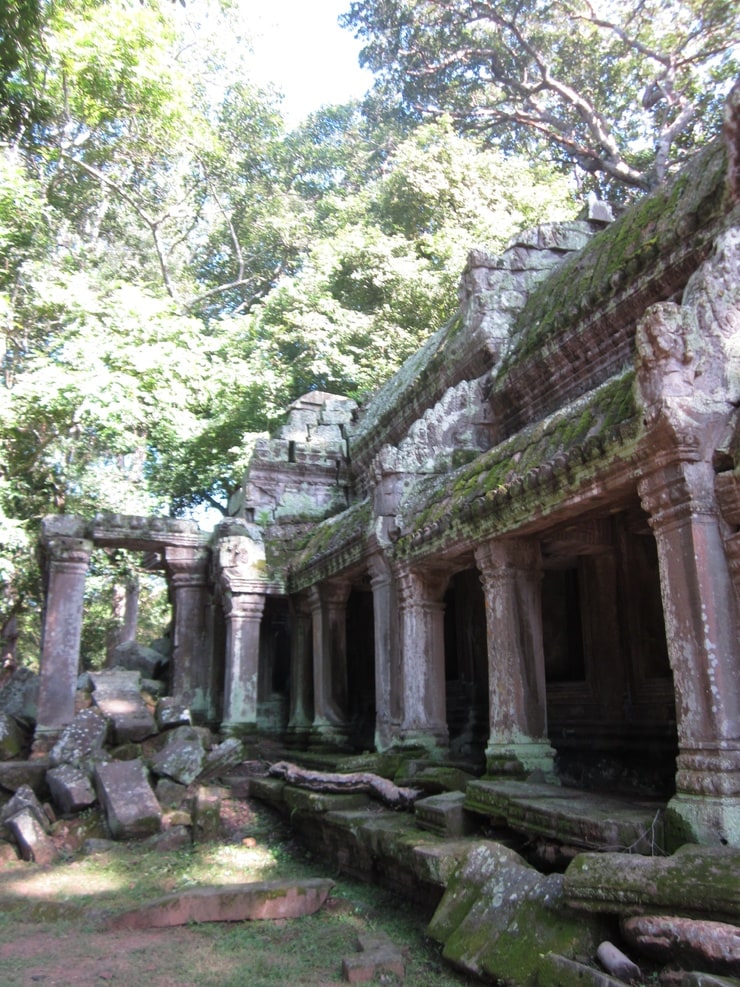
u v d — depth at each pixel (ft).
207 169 84.64
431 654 29.43
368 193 85.66
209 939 19.47
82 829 31.22
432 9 92.38
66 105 58.85
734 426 16.31
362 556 34.45
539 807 18.34
